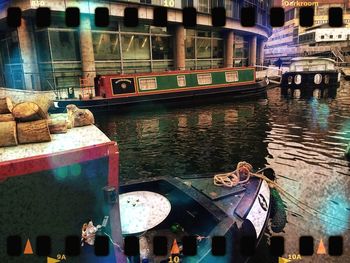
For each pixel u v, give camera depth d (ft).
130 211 11.12
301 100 65.98
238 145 32.30
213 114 51.06
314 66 88.89
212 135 36.86
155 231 12.51
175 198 13.91
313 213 17.62
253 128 39.99
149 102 57.36
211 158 28.55
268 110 53.88
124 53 73.56
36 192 5.93
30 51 62.28
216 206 12.51
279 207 16.19
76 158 6.25
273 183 15.89
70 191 6.36
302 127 39.73
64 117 8.29
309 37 181.78
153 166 26.89
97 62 68.95
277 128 39.50
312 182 22.17
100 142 6.78
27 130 6.59
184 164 27.27
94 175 6.64
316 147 30.68
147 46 78.02
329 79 84.38
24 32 60.80
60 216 6.35
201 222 12.38
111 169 6.85
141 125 43.34
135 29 73.92
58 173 6.11
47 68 63.26
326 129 38.17
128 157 29.30
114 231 7.16
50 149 6.27
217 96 67.05
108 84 53.06
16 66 69.46
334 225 16.35
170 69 84.38
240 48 112.16
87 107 50.42
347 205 18.60
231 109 55.83
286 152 29.43
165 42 81.92
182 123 44.34
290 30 206.90
